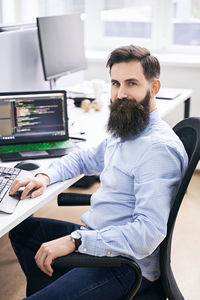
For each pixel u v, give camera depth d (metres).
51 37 2.50
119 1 3.60
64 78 2.90
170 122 3.47
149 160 1.38
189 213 2.86
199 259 2.38
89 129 2.20
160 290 1.43
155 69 1.49
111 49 3.82
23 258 1.62
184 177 1.29
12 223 1.38
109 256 1.31
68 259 1.29
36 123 1.93
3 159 1.80
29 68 2.46
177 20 3.56
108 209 1.49
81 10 3.67
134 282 1.34
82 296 1.32
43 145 1.93
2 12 3.77
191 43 3.60
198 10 3.47
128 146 1.48
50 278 1.50
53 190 1.62
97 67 3.57
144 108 1.49
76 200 1.64
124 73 1.47
